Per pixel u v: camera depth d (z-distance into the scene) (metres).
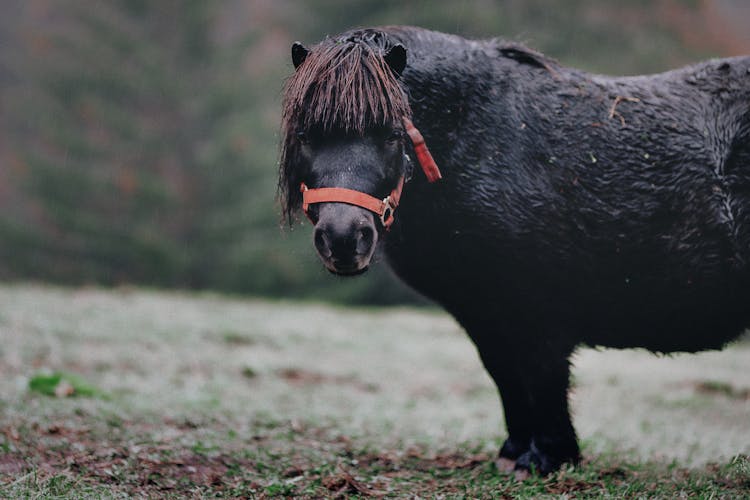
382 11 53.78
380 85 7.75
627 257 8.60
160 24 55.53
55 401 12.66
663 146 8.55
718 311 8.74
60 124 52.97
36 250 52.88
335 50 7.98
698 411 16.75
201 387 16.09
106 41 53.34
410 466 10.18
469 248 8.68
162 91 53.31
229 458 10.02
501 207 8.55
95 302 26.39
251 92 54.53
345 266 7.55
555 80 8.93
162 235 52.44
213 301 31.70
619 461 10.54
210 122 55.25
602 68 51.59
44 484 8.23
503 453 9.94
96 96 53.03
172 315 25.06
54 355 17.30
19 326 20.09
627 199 8.53
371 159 7.74
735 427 14.48
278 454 10.32
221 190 53.59
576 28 52.97
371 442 11.64
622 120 8.66
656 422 14.94
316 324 27.14
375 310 36.62
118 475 8.80
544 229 8.58
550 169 8.60
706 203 8.41
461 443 11.80
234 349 21.30
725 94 8.70
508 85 8.82
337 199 7.60
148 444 10.33
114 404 13.08
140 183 51.59
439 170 8.59
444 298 9.21
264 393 16.22
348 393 17.34
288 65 8.90
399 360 22.36
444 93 8.56
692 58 55.31
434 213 8.66
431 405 16.55
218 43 56.97
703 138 8.57
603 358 25.38
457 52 8.80
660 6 55.25
